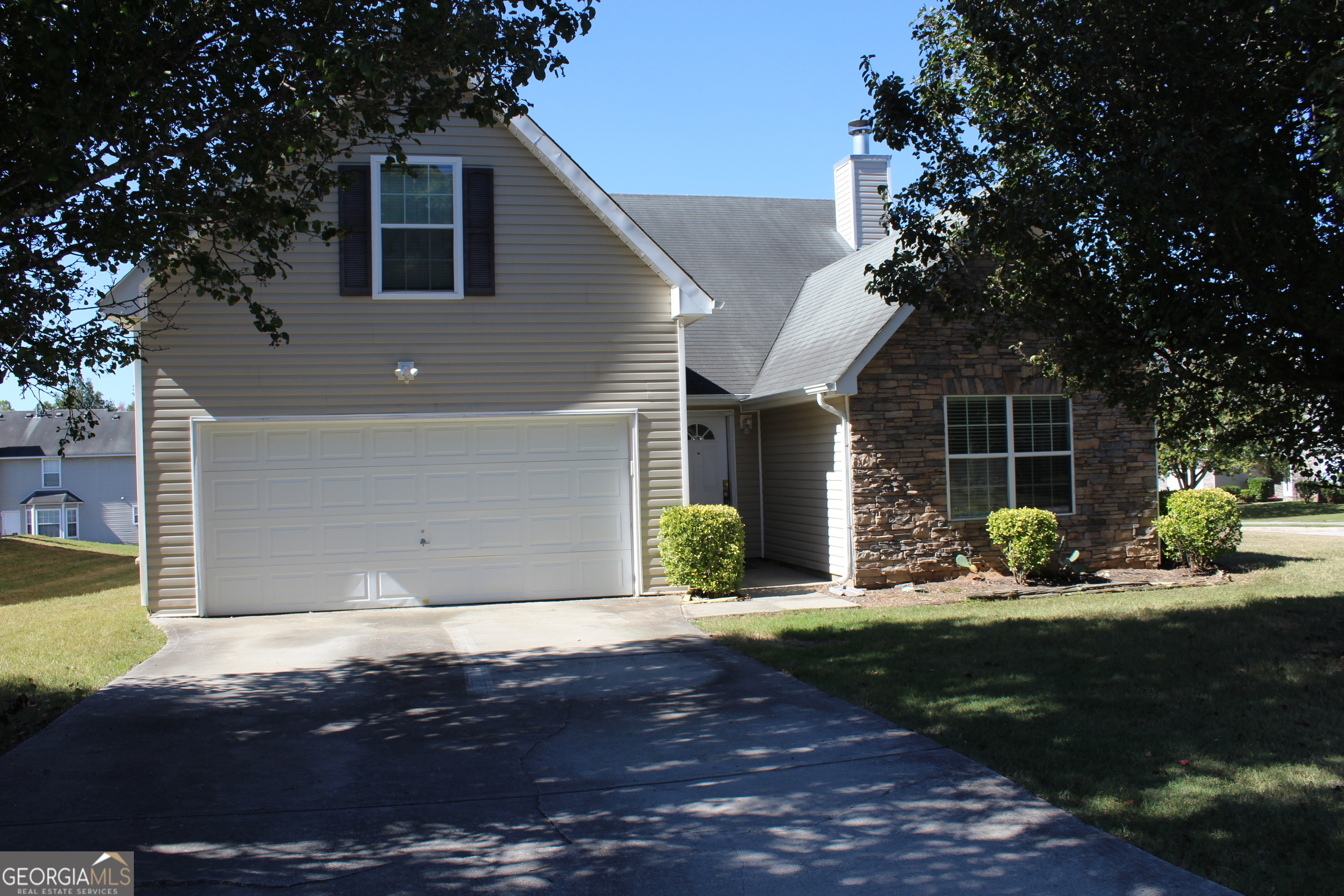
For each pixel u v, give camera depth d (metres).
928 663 8.08
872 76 8.23
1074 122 7.51
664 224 19.17
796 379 13.47
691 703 7.14
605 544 12.38
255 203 6.00
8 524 36.81
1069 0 7.06
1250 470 30.97
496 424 12.10
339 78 5.48
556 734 6.43
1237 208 6.41
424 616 11.18
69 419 6.33
